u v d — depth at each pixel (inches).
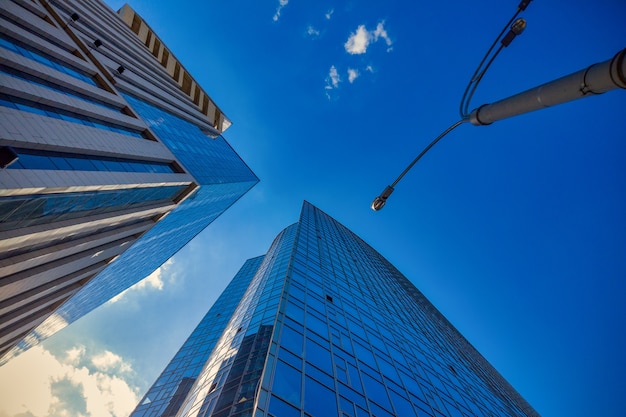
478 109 361.1
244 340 992.9
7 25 911.0
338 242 2743.6
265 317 1059.9
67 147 860.0
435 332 2583.7
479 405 1651.1
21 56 892.0
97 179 906.7
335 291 1530.5
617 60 238.1
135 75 1809.8
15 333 1320.1
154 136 1353.3
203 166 1940.2
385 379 1119.6
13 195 699.4
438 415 1161.4
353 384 954.1
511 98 323.3
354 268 2246.6
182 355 2623.0
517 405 2657.5
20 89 807.1
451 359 2128.4
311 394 797.9
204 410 788.6
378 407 938.1
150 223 1376.7
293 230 2546.8
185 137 2026.3
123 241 1346.0
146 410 2078.0
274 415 676.1
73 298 1871.3
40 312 1362.0
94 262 1321.4
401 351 1473.9
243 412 676.1
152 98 1900.8
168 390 2201.0
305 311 1148.5
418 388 1247.5
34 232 830.5
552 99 287.3
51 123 850.8
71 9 1526.8
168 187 1289.4
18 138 728.3
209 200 2265.0
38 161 776.3
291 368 835.4
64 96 969.5
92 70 1220.5
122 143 1104.2
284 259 1615.4
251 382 762.2
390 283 2987.2
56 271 1090.7
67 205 884.6
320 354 972.6
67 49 1196.5
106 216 1065.5
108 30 1857.8
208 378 987.3
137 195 1150.3
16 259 866.8
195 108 2881.4
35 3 1123.3
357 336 1263.5
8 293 981.8
